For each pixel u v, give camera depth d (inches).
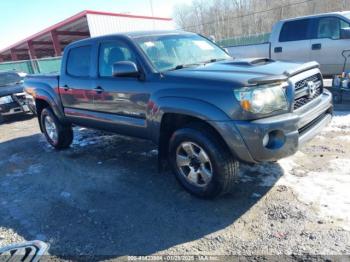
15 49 1492.4
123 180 170.7
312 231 110.9
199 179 139.1
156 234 120.8
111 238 121.5
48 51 1707.7
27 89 250.4
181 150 142.0
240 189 144.3
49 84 223.0
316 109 137.2
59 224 135.5
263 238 111.2
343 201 125.1
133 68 144.7
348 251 99.9
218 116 121.1
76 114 203.9
